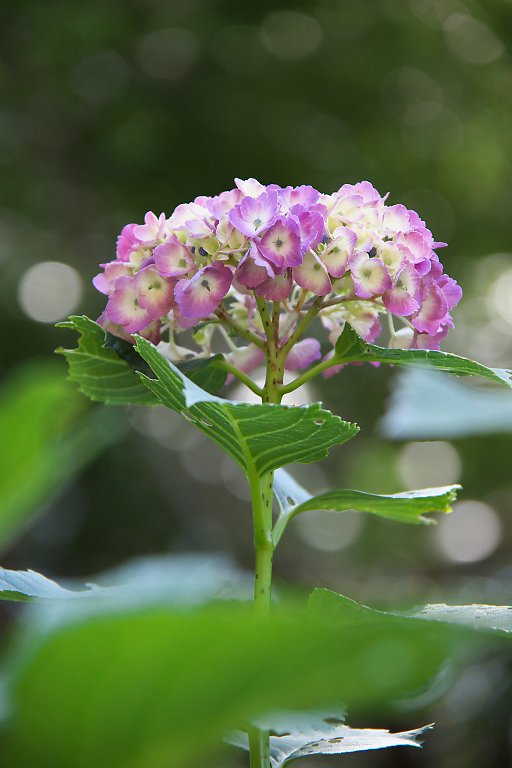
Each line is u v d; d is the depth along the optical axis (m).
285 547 15.65
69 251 14.38
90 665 0.76
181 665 0.76
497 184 14.67
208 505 15.26
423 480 15.39
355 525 17.20
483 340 14.65
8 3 12.96
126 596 0.80
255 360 2.93
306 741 2.68
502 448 12.69
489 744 7.44
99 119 13.57
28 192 13.81
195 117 13.44
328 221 2.57
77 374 2.82
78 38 13.02
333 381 13.77
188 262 2.53
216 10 13.57
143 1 13.37
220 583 0.80
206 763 0.90
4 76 13.38
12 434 0.74
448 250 14.48
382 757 9.16
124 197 13.74
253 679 0.76
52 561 12.67
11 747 0.82
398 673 0.68
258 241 2.40
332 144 14.14
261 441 2.36
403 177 14.27
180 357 2.88
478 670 7.55
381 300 2.63
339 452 15.30
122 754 0.83
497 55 14.45
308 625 0.71
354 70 13.99
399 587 14.35
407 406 2.24
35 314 14.05
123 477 13.12
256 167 13.52
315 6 13.66
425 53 14.12
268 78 13.85
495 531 15.12
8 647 0.79
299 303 2.70
